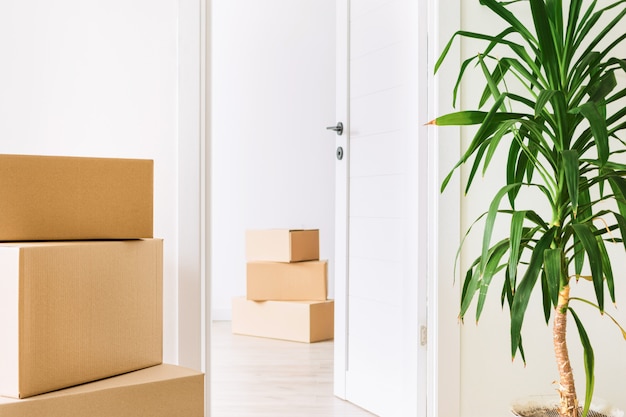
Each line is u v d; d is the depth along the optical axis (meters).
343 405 2.79
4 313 1.41
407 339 2.47
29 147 2.01
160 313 1.72
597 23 2.46
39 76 2.02
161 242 1.71
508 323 2.42
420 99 2.41
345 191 2.90
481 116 1.86
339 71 2.96
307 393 2.96
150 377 1.58
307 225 4.85
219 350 3.85
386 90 2.64
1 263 1.41
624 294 2.48
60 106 2.03
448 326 2.36
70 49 2.04
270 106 4.82
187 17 2.09
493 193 2.41
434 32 2.38
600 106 1.92
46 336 1.43
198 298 2.10
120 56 2.07
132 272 1.63
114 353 1.58
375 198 2.71
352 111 2.89
